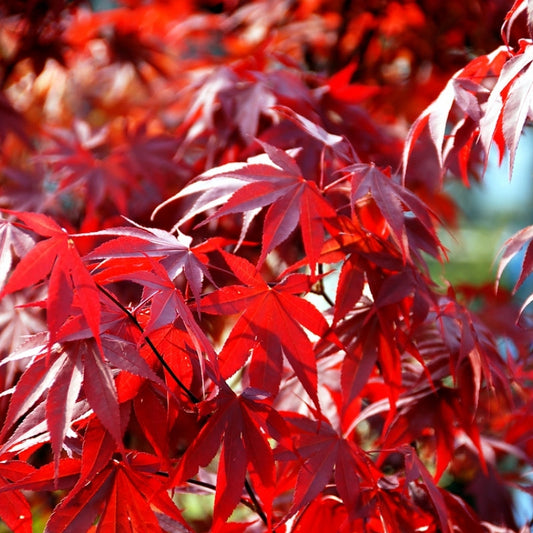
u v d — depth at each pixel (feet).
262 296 3.90
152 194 4.91
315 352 4.06
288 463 4.11
